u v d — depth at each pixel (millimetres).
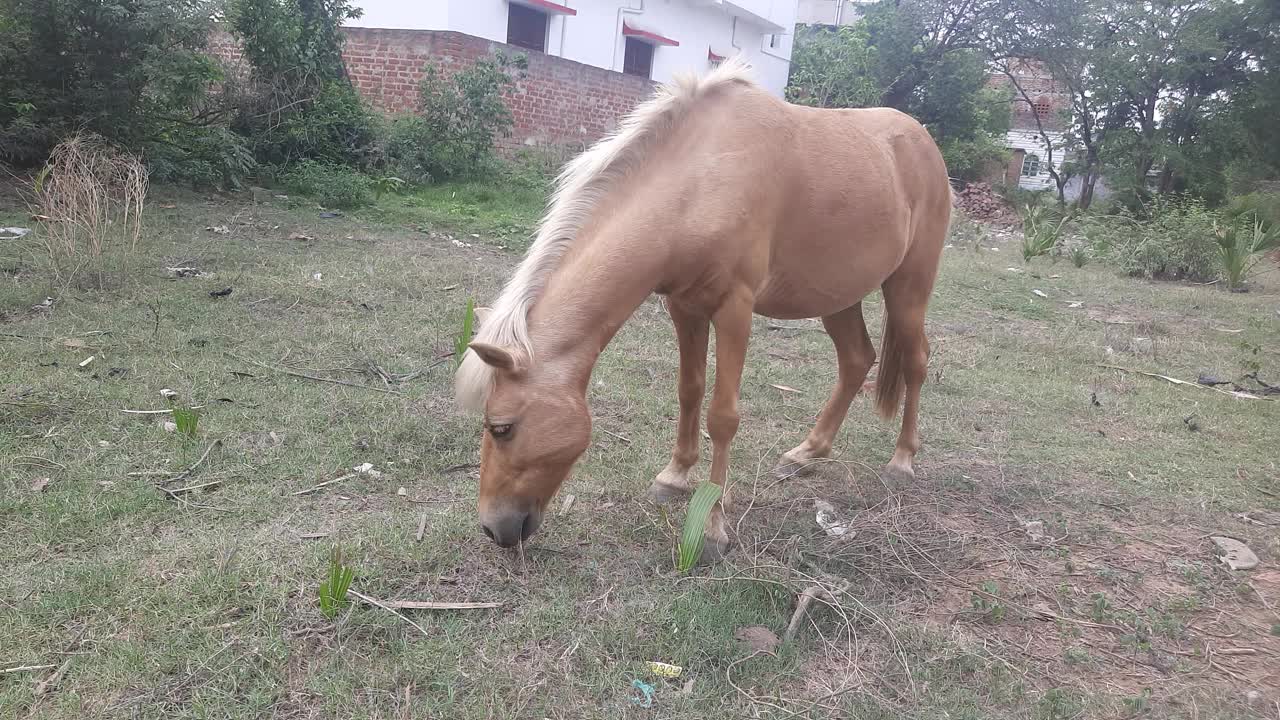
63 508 2893
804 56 18609
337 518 3033
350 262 7008
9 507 2869
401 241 8312
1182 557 3266
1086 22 19250
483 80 12469
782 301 3283
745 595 2744
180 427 3406
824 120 3262
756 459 3982
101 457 3297
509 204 11633
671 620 2566
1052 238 11391
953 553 3186
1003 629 2713
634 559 2934
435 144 12414
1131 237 11828
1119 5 18969
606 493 3426
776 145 2957
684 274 2770
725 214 2730
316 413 3896
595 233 2641
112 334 4660
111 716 2023
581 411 2561
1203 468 4176
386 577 2662
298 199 9828
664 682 2311
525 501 2559
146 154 9156
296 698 2141
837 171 3141
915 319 3838
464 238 8961
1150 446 4477
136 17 8594
